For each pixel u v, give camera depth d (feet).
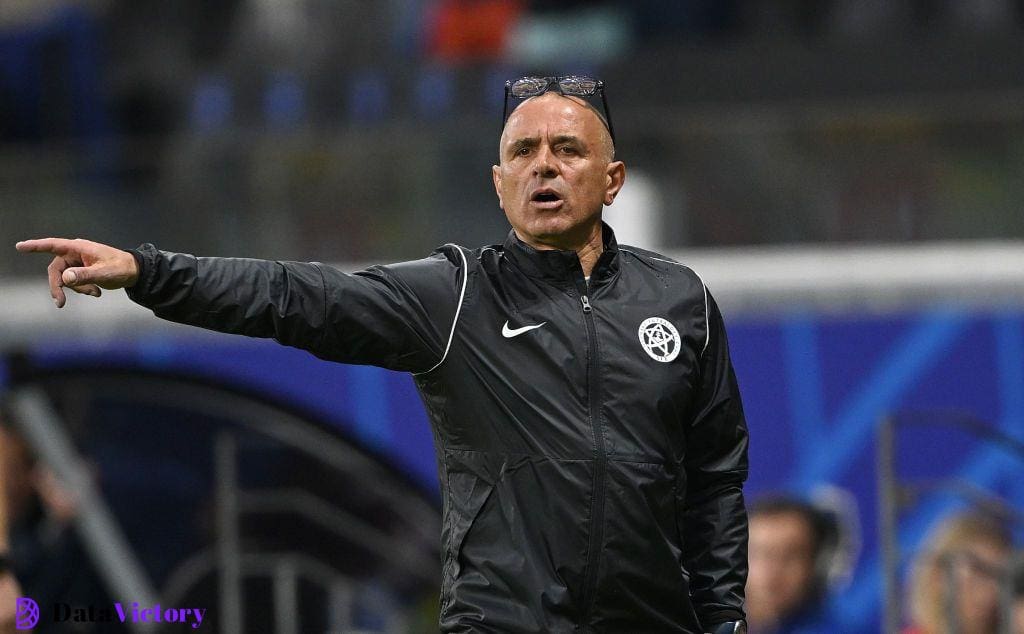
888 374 75.66
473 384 31.96
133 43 108.99
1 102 105.50
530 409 31.63
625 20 108.47
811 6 108.06
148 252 29.32
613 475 31.45
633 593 31.89
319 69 102.58
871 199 82.79
